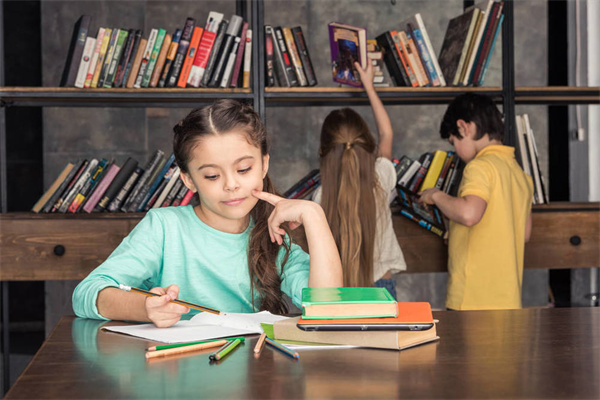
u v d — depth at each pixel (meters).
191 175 1.16
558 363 0.77
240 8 2.83
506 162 2.34
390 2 4.05
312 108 4.10
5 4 4.45
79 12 3.79
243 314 1.11
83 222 2.52
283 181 4.10
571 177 3.87
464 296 2.29
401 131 4.15
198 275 1.31
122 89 2.50
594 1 3.48
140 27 3.81
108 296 1.07
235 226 1.32
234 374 0.72
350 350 0.83
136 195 2.62
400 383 0.68
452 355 0.81
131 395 0.65
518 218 2.34
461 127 2.41
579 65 3.58
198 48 2.56
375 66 2.69
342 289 0.96
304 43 2.67
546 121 4.14
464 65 2.69
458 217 2.22
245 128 1.13
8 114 4.43
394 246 2.38
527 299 4.19
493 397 0.64
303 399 0.63
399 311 0.90
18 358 3.64
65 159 3.82
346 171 2.22
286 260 1.33
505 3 2.69
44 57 3.78
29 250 2.50
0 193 2.76
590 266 2.79
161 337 0.91
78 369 0.75
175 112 3.97
